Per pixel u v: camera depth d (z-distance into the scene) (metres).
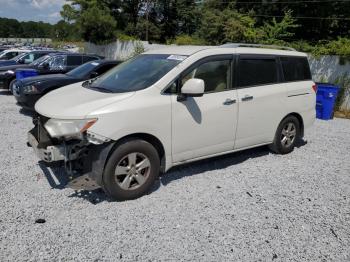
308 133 8.37
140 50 28.39
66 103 4.27
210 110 4.84
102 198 4.26
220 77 5.05
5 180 4.66
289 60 6.18
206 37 24.97
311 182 5.10
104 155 4.01
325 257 3.33
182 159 4.73
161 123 4.36
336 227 3.87
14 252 3.16
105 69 9.45
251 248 3.40
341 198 4.61
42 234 3.45
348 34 24.02
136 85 4.52
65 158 4.10
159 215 3.92
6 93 12.86
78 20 37.25
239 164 5.70
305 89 6.35
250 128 5.48
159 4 44.25
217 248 3.37
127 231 3.57
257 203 4.32
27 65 12.98
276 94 5.79
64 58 12.55
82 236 3.45
